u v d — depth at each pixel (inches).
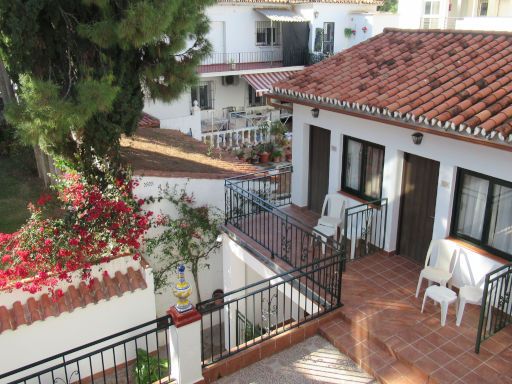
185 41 424.5
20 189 679.7
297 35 1112.2
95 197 400.8
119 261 393.7
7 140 787.4
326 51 1124.5
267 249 398.0
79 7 402.3
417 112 329.4
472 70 372.2
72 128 410.0
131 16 346.9
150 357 380.5
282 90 454.9
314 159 480.4
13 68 420.5
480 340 282.7
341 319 327.9
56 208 449.7
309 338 317.1
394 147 379.6
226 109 1086.4
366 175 421.7
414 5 906.1
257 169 563.2
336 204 441.1
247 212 484.4
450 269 350.0
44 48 416.2
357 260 398.9
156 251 465.4
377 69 434.0
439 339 298.8
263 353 299.3
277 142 911.0
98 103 345.1
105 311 379.2
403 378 274.1
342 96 390.9
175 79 450.9
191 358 272.7
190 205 475.8
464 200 344.5
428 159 368.5
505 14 722.8
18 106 328.2
